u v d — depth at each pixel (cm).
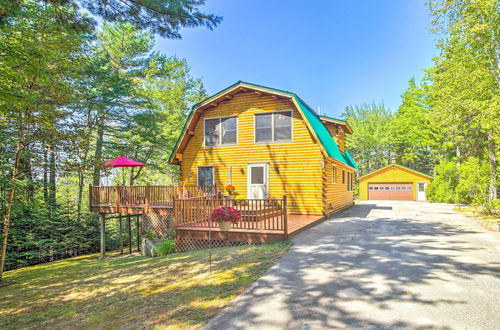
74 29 677
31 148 1100
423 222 1205
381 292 440
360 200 3136
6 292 738
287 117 1416
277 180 1415
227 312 394
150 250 1080
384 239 841
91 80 1730
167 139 2327
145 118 1991
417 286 462
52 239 1373
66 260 1348
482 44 1340
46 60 922
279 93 1378
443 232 955
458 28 1349
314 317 366
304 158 1372
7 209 993
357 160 4369
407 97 3341
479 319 351
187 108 3216
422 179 2973
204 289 507
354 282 486
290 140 1404
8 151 1068
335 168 1641
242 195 1473
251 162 1467
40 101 1036
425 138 3158
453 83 1485
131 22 673
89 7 625
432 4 1423
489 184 1468
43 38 985
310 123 1329
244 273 576
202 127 1585
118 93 1800
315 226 1102
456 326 335
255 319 367
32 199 1211
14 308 575
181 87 3008
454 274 518
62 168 1148
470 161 1575
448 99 1594
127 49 2284
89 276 798
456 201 2353
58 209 1581
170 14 654
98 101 1716
